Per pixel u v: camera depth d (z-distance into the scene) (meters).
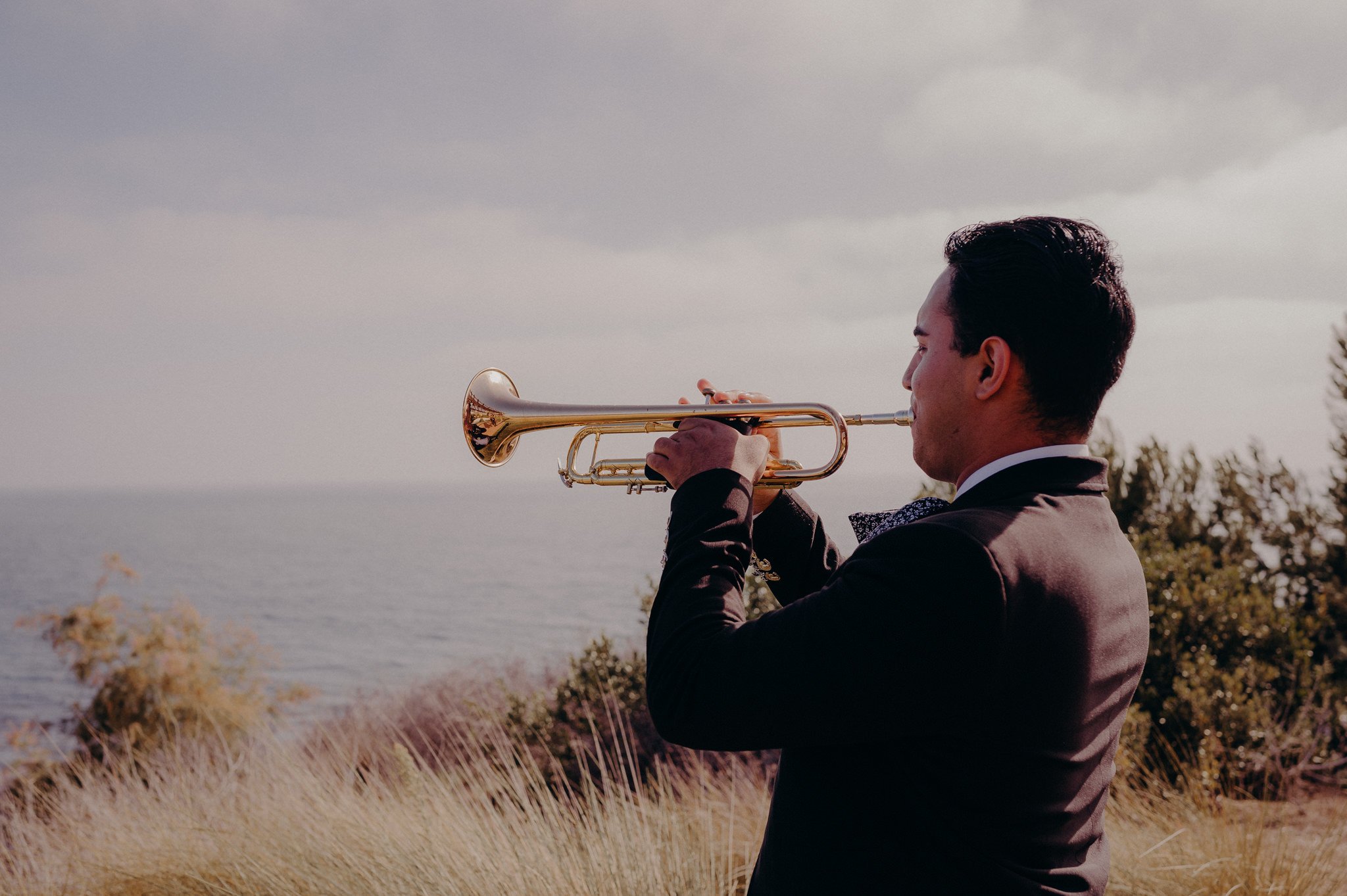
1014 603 0.91
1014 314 1.05
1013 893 0.95
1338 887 3.33
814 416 1.53
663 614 1.08
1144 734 4.80
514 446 2.02
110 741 7.85
